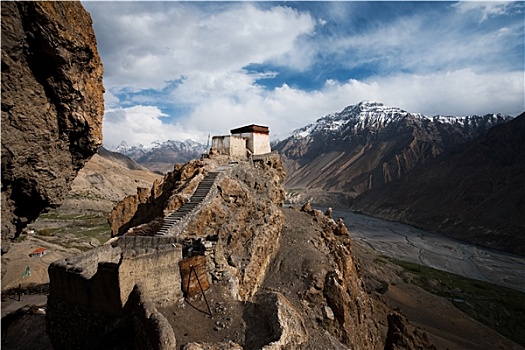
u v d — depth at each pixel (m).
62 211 100.19
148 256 14.83
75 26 12.84
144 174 188.00
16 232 15.44
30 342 20.17
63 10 12.18
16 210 14.82
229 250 25.50
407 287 63.94
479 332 47.47
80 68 13.88
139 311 13.40
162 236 21.16
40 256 52.69
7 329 22.94
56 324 15.57
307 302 26.42
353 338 27.45
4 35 11.12
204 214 25.42
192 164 31.17
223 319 15.73
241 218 28.11
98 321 14.12
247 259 25.94
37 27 11.52
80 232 77.00
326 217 43.84
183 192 27.38
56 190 15.24
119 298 13.55
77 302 14.84
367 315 35.84
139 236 21.42
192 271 16.84
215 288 17.64
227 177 29.70
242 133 40.38
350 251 41.28
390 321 35.28
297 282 28.06
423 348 31.84
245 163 35.12
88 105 14.72
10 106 12.21
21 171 13.52
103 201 116.94
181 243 19.50
